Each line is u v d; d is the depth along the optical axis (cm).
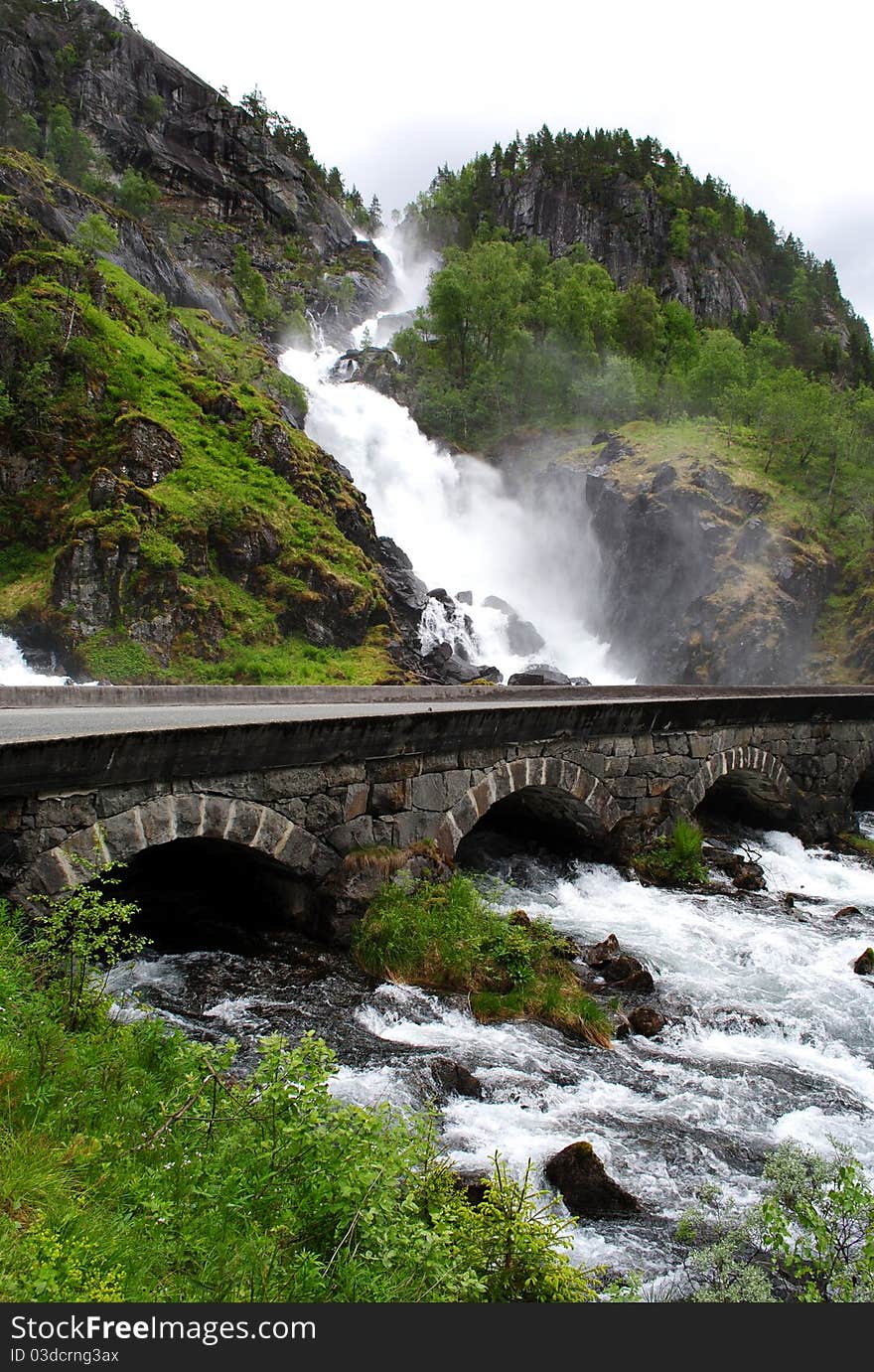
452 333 9988
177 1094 719
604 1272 725
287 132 14612
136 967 1255
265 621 4500
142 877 1519
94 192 9419
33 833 1023
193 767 1172
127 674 3903
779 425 7825
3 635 4000
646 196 15312
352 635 4797
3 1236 500
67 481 4469
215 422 5228
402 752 1480
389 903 1384
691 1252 689
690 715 2177
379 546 5728
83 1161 612
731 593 6334
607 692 2831
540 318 10275
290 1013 1157
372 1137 628
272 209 12425
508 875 1884
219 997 1183
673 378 9838
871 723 2906
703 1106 1060
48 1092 690
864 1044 1297
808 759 2639
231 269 10412
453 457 8375
